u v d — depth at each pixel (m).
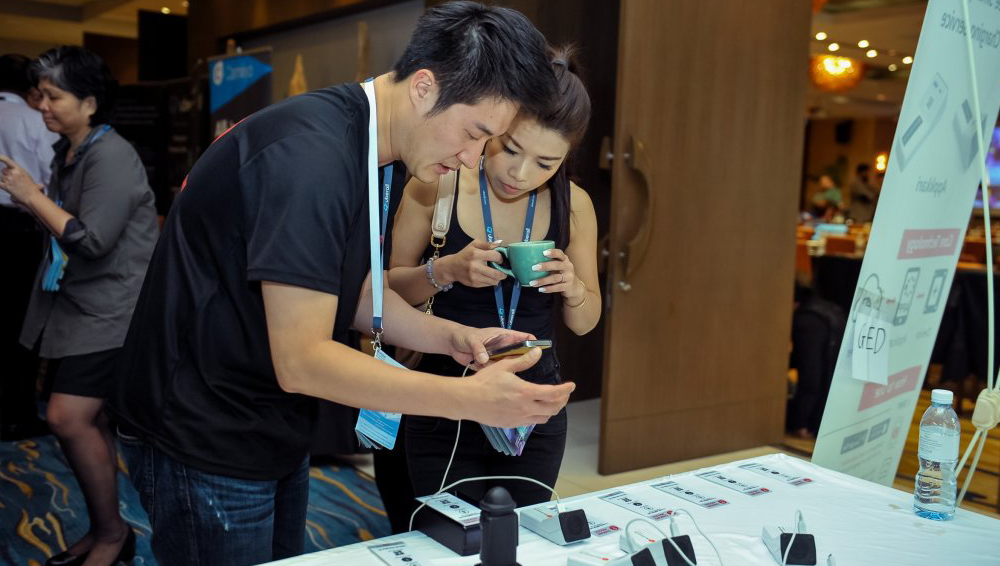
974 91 2.02
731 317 3.98
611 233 3.55
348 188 1.16
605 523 1.30
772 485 1.51
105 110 2.50
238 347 1.24
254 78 4.02
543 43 1.21
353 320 1.47
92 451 2.42
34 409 3.95
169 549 1.33
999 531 1.31
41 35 11.41
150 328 1.28
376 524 2.95
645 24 3.50
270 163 1.12
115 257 2.43
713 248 3.86
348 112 1.20
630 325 3.62
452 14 1.18
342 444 3.37
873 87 13.08
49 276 2.39
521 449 1.57
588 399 5.12
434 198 1.75
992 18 2.00
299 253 1.09
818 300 4.46
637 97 3.51
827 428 1.88
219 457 1.26
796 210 4.19
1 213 3.71
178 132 5.41
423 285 1.70
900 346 2.08
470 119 1.17
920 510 1.37
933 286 2.14
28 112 3.80
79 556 2.49
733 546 1.21
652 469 3.74
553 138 1.56
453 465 1.75
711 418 3.96
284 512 1.52
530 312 1.76
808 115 16.16
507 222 1.77
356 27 4.44
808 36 4.11
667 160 3.64
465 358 1.45
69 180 2.50
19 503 3.07
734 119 3.86
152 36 6.89
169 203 5.55
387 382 1.09
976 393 5.40
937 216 2.04
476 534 1.17
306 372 1.11
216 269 1.23
